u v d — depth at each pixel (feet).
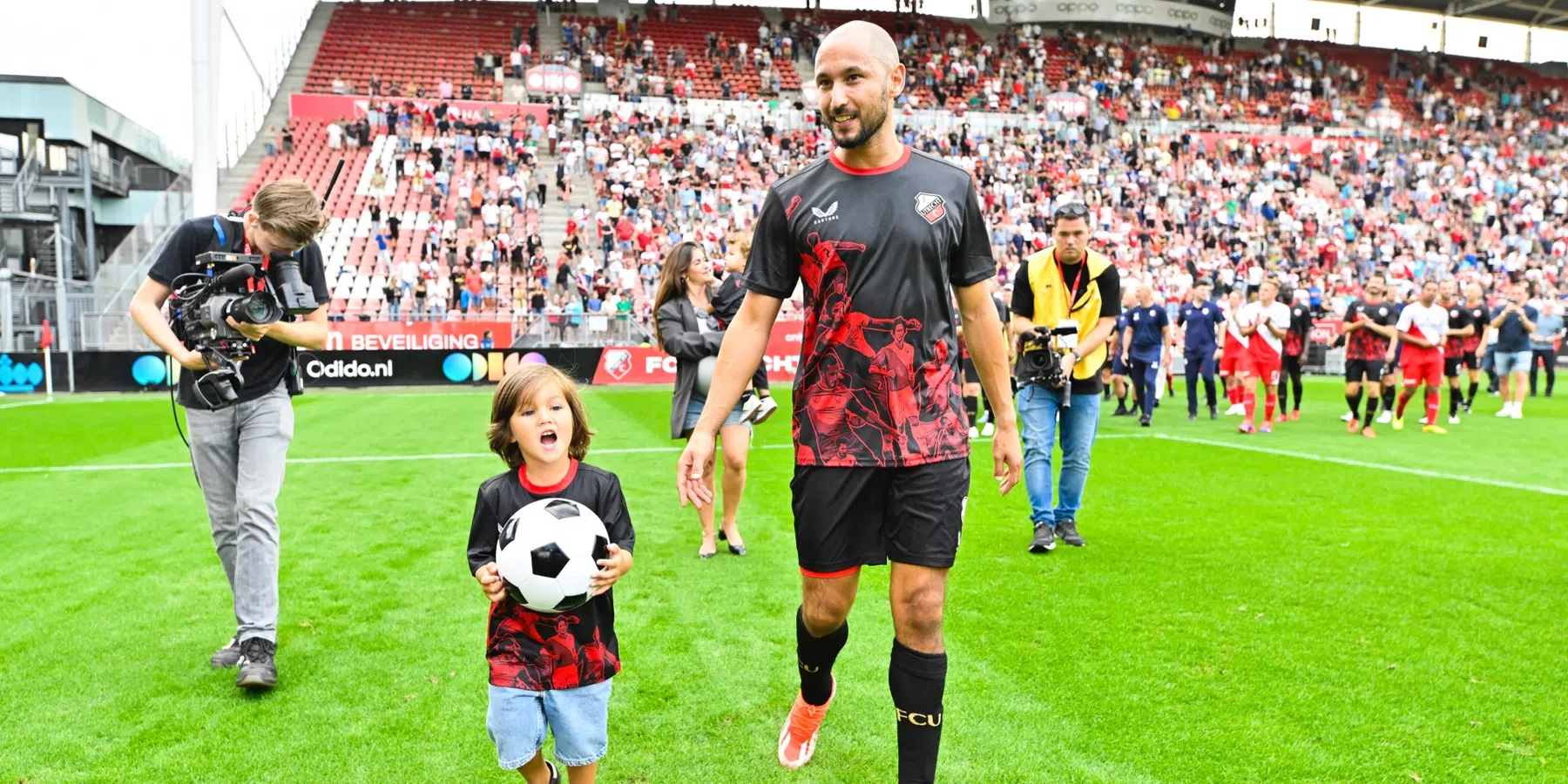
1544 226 92.73
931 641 7.64
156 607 13.34
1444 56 126.72
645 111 86.99
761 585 14.56
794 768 8.69
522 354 57.31
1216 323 38.34
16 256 83.71
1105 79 106.63
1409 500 20.74
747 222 76.02
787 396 48.88
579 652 7.33
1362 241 87.25
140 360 51.93
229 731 9.39
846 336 7.55
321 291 11.22
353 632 12.27
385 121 80.69
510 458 7.77
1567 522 18.47
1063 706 9.90
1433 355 33.71
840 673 10.93
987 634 12.07
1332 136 100.37
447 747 9.05
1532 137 108.68
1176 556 15.96
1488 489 22.06
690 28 107.96
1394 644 11.71
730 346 7.88
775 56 104.68
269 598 10.67
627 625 12.60
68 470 25.00
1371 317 32.78
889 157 7.66
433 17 100.89
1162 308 34.76
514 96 90.63
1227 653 11.39
